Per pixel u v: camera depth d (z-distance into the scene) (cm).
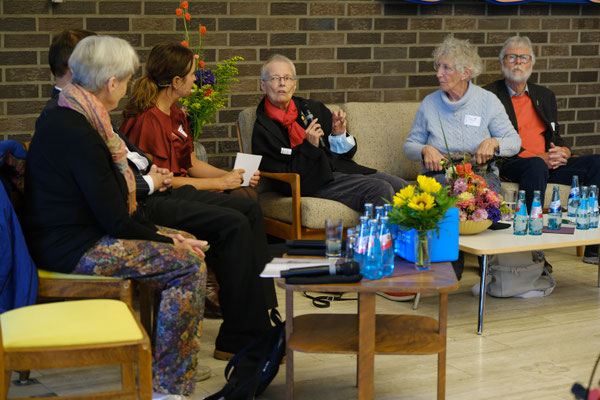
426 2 509
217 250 312
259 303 301
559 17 556
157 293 283
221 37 470
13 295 244
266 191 447
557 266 455
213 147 480
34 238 254
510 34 543
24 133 432
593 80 575
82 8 434
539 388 277
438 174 432
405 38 515
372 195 405
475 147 445
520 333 337
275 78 418
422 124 455
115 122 453
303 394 272
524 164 448
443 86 439
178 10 418
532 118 489
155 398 256
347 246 253
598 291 404
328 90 502
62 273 254
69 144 245
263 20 478
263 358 252
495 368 296
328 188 416
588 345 322
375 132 475
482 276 335
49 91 434
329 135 440
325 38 495
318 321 271
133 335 206
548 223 379
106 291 254
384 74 514
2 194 240
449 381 284
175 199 325
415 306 370
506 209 374
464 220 356
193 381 263
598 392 207
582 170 459
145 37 451
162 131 354
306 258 264
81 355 200
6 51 422
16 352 196
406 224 253
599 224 391
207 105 407
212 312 359
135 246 255
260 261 337
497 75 545
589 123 578
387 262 247
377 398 269
